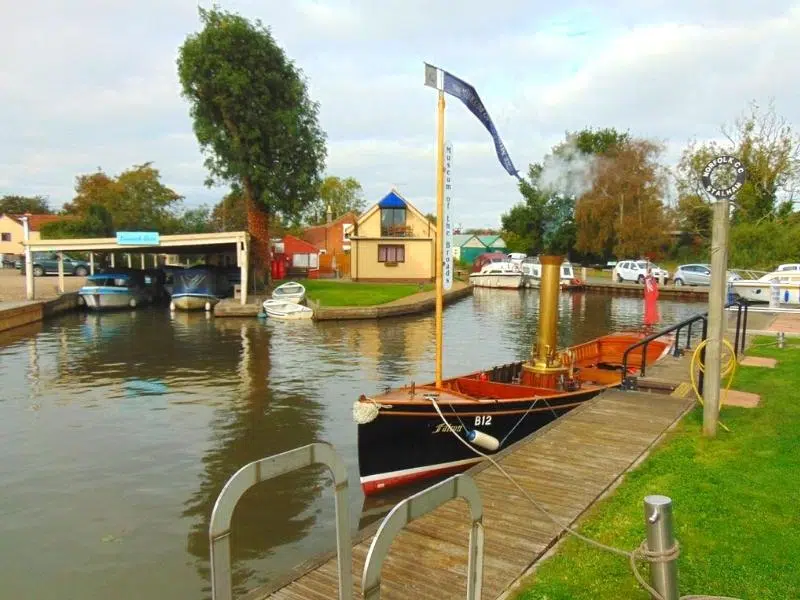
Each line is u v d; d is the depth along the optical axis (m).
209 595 5.88
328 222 65.44
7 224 60.00
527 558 4.20
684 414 7.74
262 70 32.50
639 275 41.56
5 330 23.39
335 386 14.38
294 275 49.88
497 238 71.81
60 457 9.55
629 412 7.84
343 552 2.72
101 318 28.06
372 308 27.89
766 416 7.41
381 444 7.48
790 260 36.62
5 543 6.86
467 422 7.99
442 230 8.81
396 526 2.23
